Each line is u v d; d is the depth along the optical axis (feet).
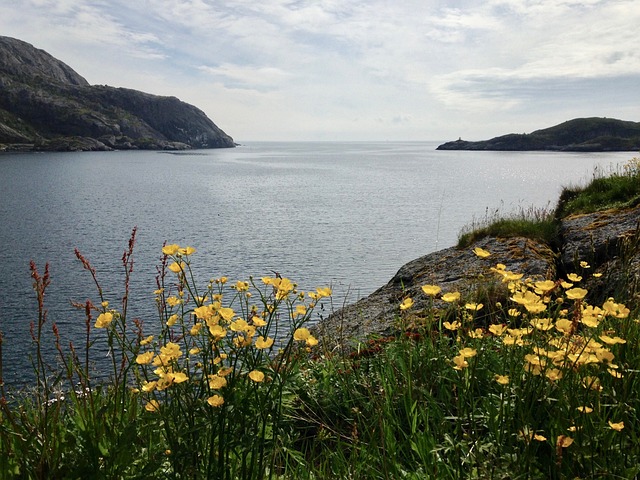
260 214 250.78
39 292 9.61
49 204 279.08
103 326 9.73
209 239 184.75
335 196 335.26
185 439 8.59
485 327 17.10
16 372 61.93
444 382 12.48
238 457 8.80
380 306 33.99
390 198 323.57
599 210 43.29
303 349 13.43
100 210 260.01
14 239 180.65
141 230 202.90
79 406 10.20
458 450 9.41
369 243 178.50
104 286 116.67
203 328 9.39
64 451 9.23
